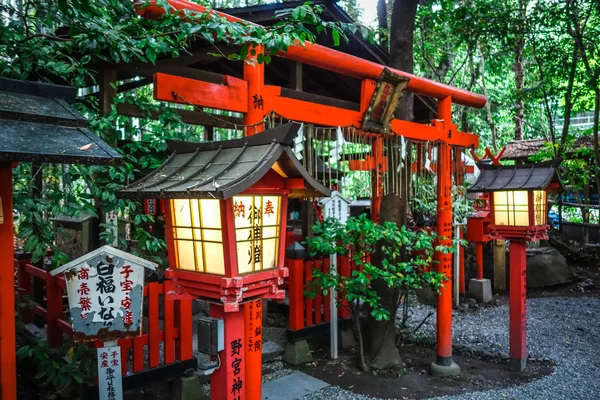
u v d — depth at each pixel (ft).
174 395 14.92
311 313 20.15
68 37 14.20
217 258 8.32
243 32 10.41
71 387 14.58
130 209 14.02
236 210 8.14
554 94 35.70
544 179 17.93
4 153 6.10
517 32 30.40
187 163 9.21
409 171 19.71
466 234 32.91
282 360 19.69
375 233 16.15
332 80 24.61
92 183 12.53
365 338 20.58
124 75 17.30
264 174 8.05
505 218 18.95
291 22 10.98
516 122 50.62
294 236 30.66
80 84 12.91
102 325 10.03
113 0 12.55
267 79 26.12
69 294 9.74
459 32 31.01
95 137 7.47
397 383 17.57
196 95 11.50
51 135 7.06
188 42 14.61
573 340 23.21
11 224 7.87
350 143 16.89
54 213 11.45
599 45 34.55
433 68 40.29
